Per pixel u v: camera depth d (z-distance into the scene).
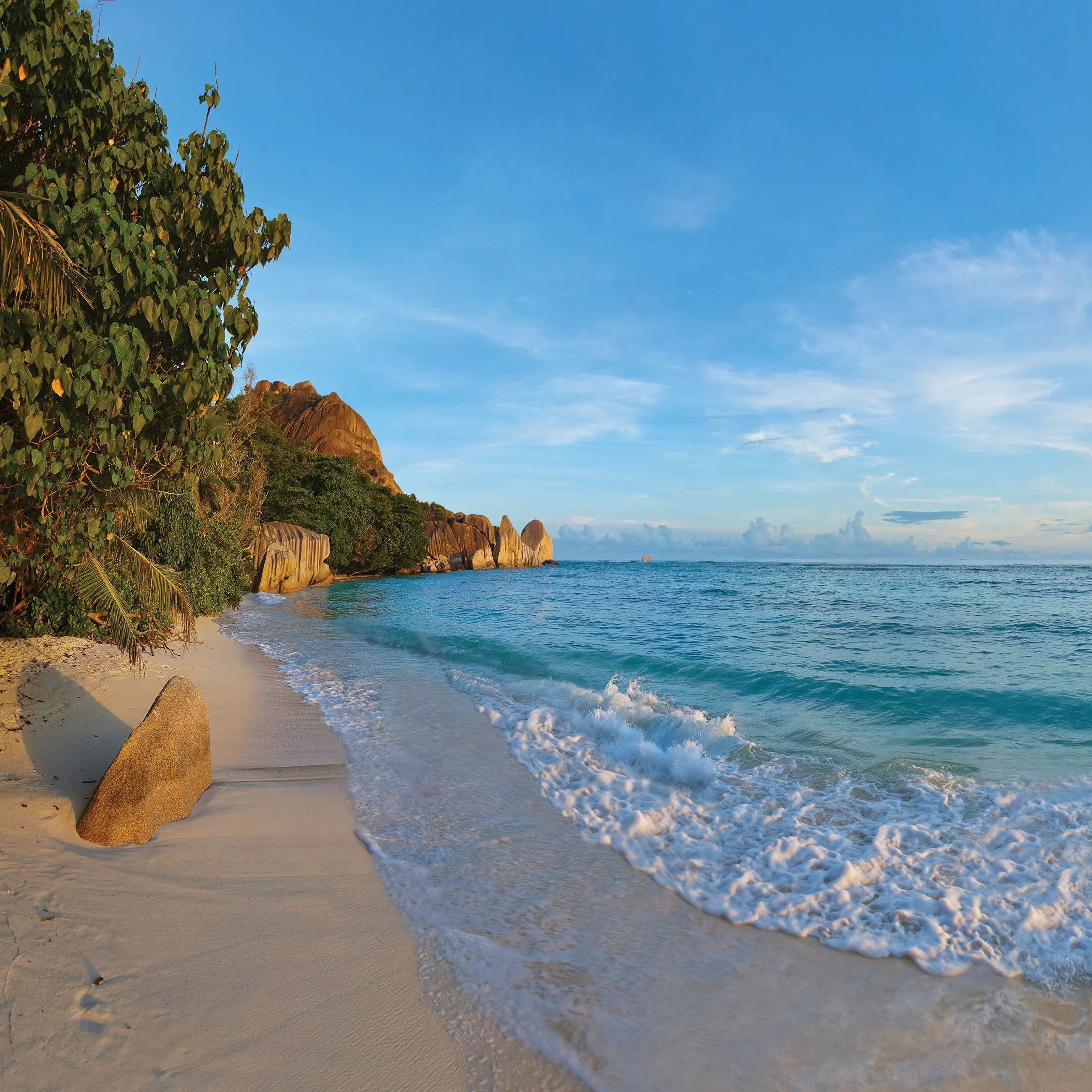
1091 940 3.80
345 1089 2.71
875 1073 2.91
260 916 3.96
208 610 21.09
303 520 47.84
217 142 5.97
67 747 6.25
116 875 4.18
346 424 82.06
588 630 19.12
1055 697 9.58
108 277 4.52
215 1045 2.86
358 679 11.83
